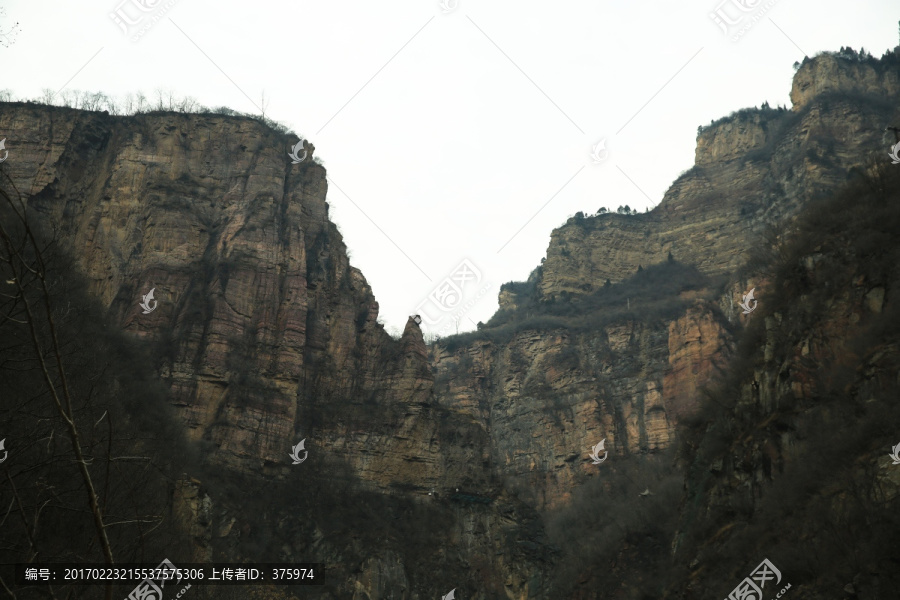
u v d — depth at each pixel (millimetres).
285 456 95125
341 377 109250
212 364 95125
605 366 162875
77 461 12859
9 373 29922
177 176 110500
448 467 106500
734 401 63281
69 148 110562
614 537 97375
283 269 107312
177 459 73500
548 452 152375
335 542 90125
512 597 96875
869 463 42531
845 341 52438
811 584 41750
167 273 101562
